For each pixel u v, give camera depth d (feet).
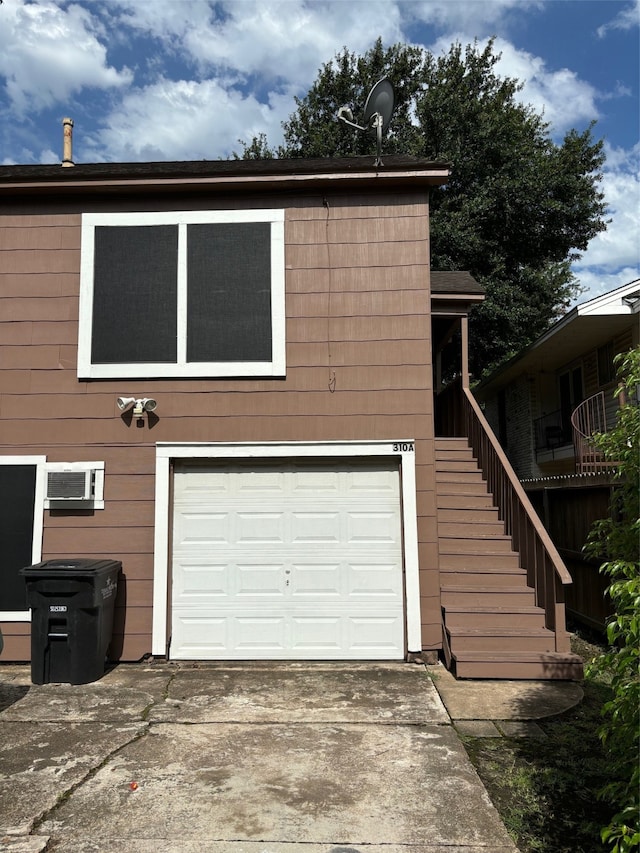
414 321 22.47
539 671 19.16
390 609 21.72
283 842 10.21
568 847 10.28
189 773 12.82
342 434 22.17
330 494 22.27
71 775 12.75
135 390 22.45
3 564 21.83
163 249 22.94
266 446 22.16
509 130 61.05
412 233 22.77
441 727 15.43
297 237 22.89
